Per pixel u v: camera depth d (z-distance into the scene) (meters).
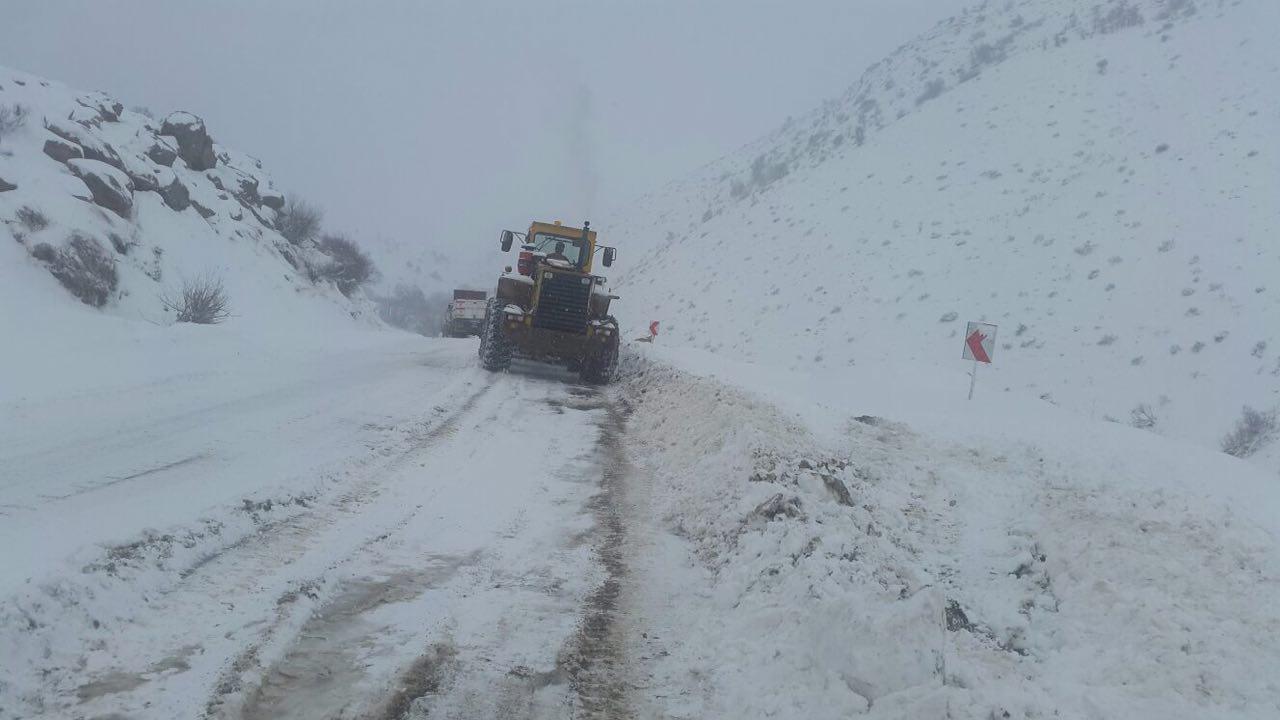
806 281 44.06
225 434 7.80
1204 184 36.47
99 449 6.84
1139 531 6.25
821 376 17.59
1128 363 27.20
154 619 3.93
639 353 17.48
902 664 3.61
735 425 8.54
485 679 3.81
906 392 14.43
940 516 7.51
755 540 5.66
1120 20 64.00
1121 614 5.00
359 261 41.31
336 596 4.54
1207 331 26.95
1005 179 47.06
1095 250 35.12
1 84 25.81
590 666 4.07
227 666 3.58
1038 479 8.29
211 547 4.87
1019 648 5.05
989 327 13.51
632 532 6.31
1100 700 3.99
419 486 6.86
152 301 22.95
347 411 9.55
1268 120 39.66
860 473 8.19
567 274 15.00
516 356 15.62
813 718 3.51
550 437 9.61
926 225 45.00
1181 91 47.25
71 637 3.59
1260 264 29.28
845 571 5.01
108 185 24.47
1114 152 43.88
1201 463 8.95
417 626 4.27
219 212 31.92
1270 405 22.39
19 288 18.23
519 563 5.38
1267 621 4.73
